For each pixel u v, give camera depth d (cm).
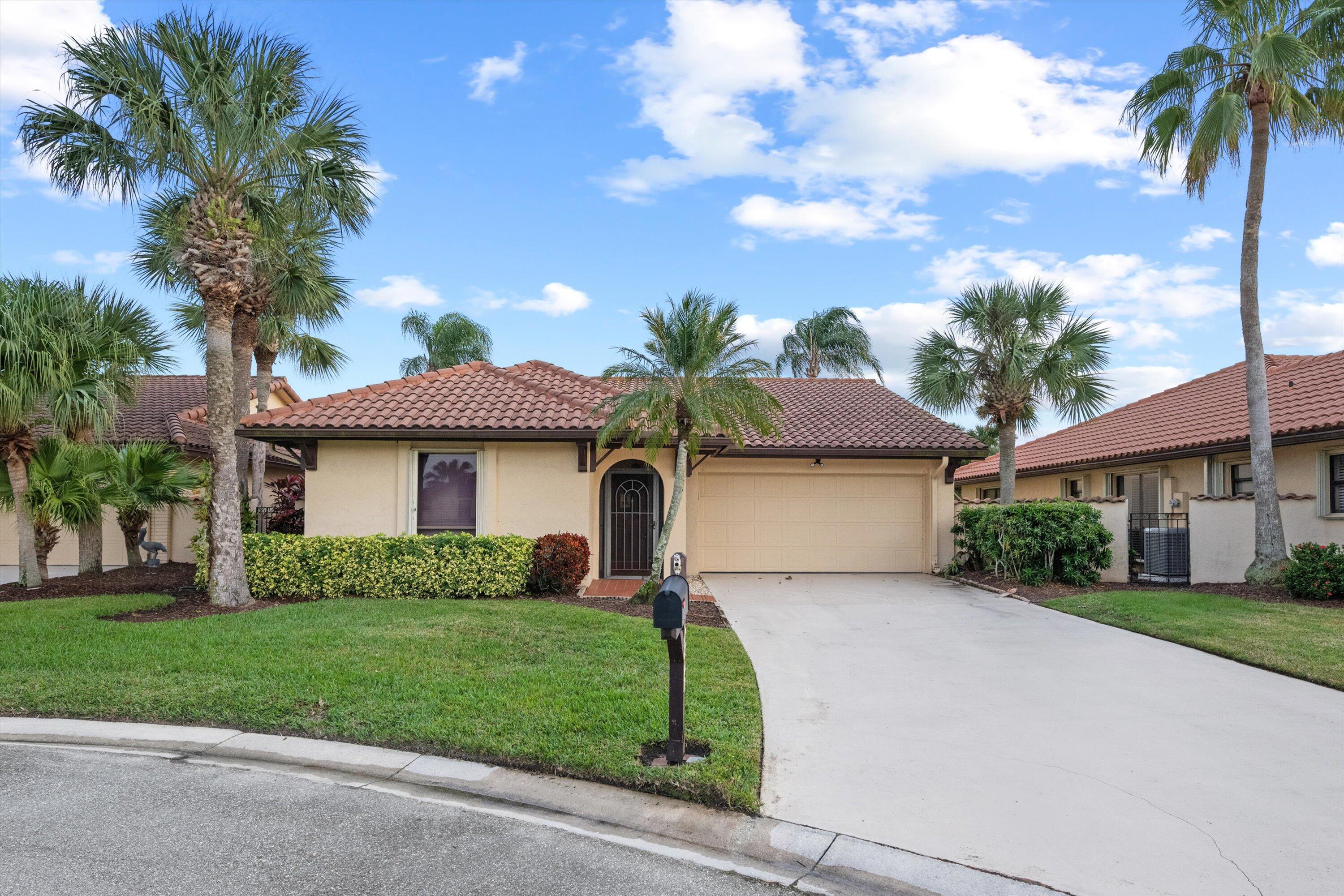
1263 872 397
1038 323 1532
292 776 526
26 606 1055
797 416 1792
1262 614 1028
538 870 400
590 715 609
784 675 782
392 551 1172
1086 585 1347
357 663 742
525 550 1181
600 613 1011
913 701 694
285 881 381
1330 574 1114
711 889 384
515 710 618
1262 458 1265
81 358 1257
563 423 1296
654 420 1123
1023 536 1361
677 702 525
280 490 1775
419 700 640
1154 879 391
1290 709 668
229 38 1034
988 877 393
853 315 3378
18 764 541
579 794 495
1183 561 1402
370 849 420
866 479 1692
